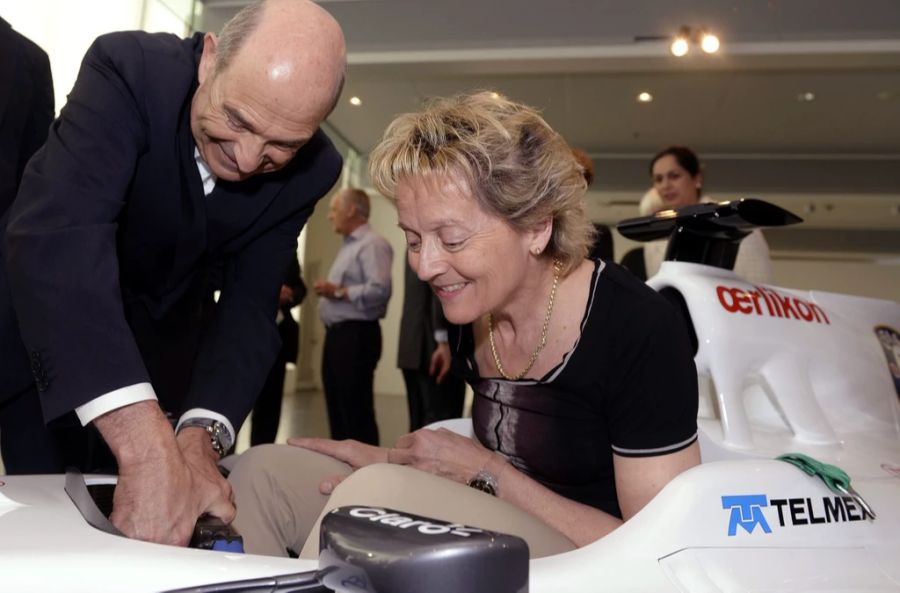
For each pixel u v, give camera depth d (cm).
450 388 424
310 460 123
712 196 1025
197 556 73
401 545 56
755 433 144
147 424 97
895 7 537
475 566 54
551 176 104
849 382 152
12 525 79
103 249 105
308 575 66
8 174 148
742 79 686
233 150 115
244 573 70
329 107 114
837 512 103
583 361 110
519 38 596
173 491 94
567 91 718
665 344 107
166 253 138
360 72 625
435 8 560
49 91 167
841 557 99
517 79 666
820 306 160
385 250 428
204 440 119
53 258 102
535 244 109
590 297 112
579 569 83
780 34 573
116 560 71
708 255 148
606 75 661
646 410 106
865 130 862
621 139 909
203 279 154
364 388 422
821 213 1161
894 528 108
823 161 966
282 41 108
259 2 113
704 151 959
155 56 122
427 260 104
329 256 1216
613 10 555
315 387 1263
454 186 100
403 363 425
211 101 112
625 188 995
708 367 139
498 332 122
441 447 118
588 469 117
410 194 103
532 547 96
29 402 153
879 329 164
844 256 1320
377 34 596
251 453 124
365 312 418
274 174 139
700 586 86
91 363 99
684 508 92
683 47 554
